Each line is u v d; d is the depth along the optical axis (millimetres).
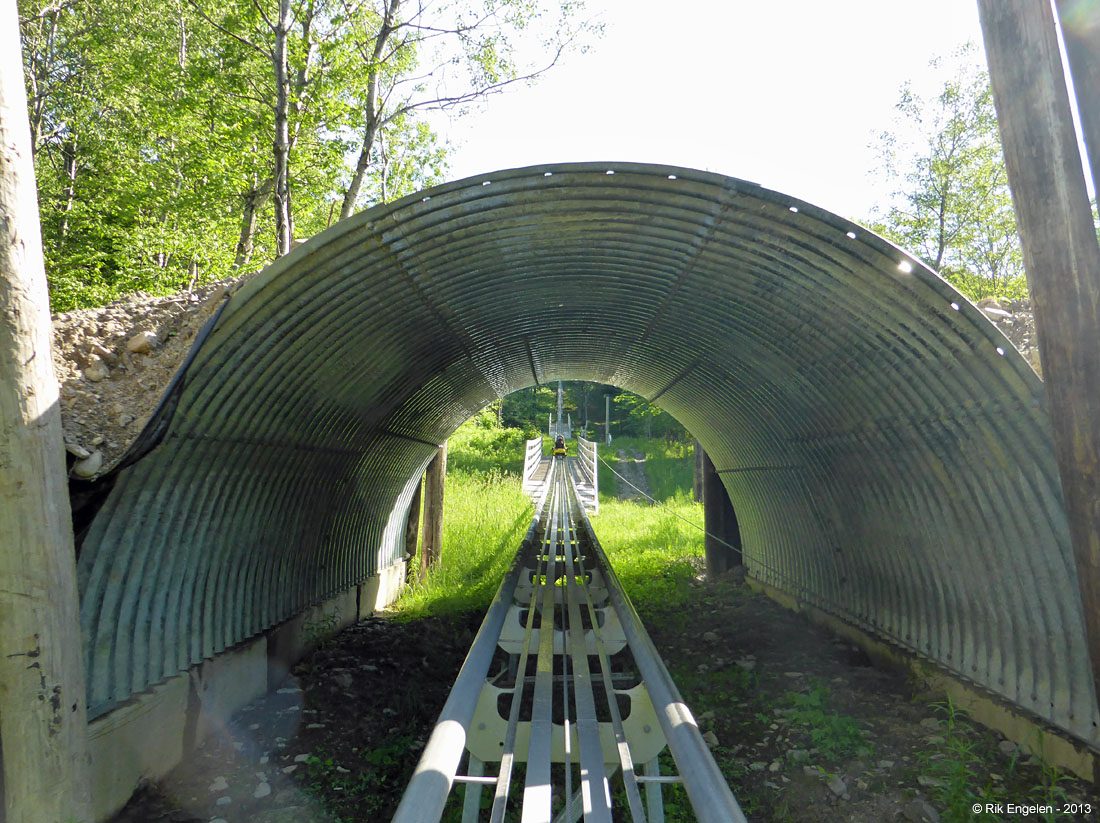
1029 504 4859
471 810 4059
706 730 5867
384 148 17203
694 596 11383
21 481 3258
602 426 80438
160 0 19016
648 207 5387
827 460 7812
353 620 9773
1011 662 5309
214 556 5766
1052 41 3670
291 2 12953
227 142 14719
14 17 3342
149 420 4387
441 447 13188
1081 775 4605
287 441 6496
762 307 6492
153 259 17406
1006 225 16969
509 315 8219
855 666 7484
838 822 4391
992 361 4621
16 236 3291
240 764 5324
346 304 5816
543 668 5215
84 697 3510
